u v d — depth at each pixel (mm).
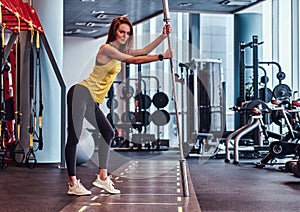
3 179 5066
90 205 3387
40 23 6398
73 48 13875
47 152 6766
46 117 6773
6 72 7031
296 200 3693
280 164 7059
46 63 6781
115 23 3842
